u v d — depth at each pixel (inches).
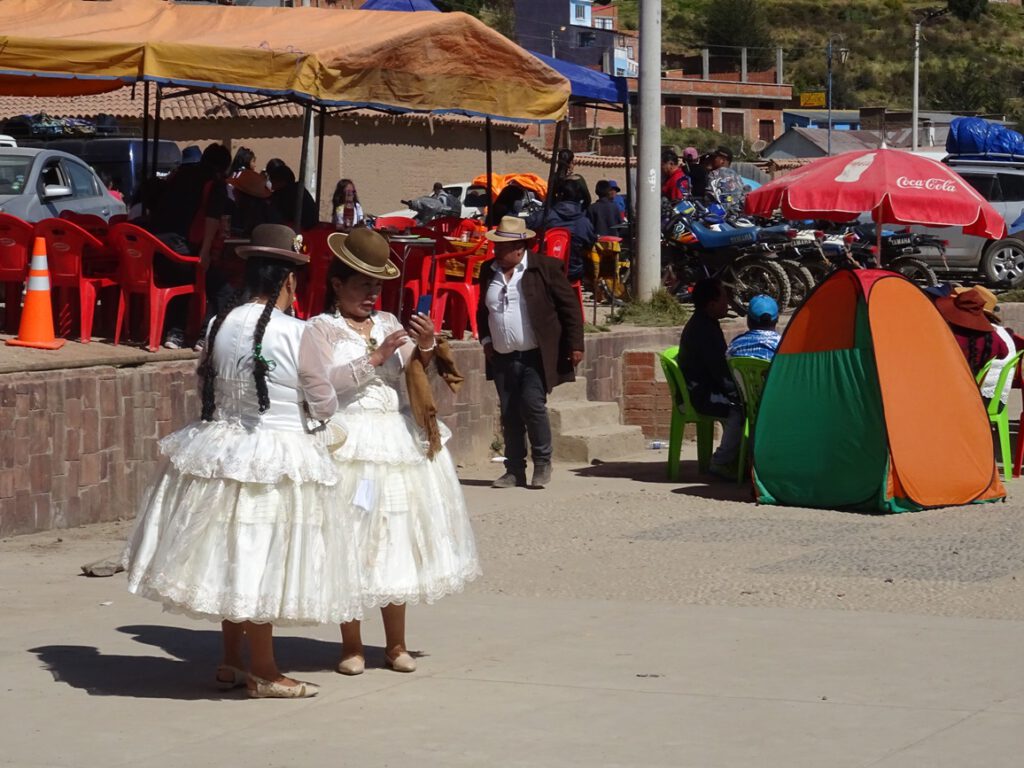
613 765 262.1
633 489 639.1
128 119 1697.8
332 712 300.7
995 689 315.0
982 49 6348.4
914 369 586.2
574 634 376.2
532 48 4766.2
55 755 271.3
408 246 685.3
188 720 295.1
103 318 648.4
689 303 1057.5
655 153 955.3
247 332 294.5
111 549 507.2
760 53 6077.8
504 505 596.1
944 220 699.4
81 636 375.9
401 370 324.2
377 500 313.9
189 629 386.3
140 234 605.9
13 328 645.9
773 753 267.7
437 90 676.7
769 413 597.0
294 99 678.5
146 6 723.4
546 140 2245.3
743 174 2028.8
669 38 6235.2
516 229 623.2
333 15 709.3
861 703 303.6
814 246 1086.4
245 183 692.1
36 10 729.6
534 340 629.9
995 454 599.5
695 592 435.5
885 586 440.5
